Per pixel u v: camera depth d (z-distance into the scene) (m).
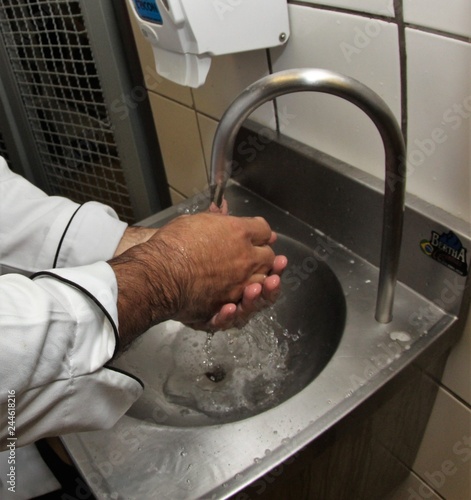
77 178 1.37
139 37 0.92
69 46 1.04
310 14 0.59
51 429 0.39
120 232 0.61
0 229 0.58
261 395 0.65
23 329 0.34
